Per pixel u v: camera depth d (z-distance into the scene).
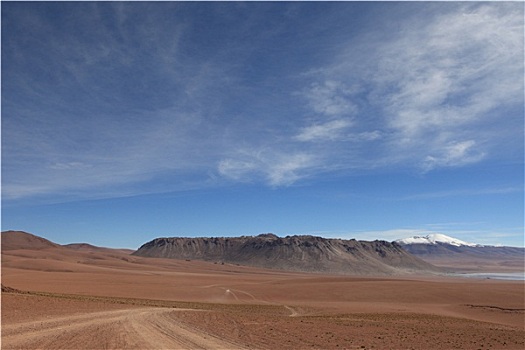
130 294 80.38
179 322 32.50
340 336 29.78
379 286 107.88
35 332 24.86
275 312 55.94
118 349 20.92
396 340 29.39
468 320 51.81
